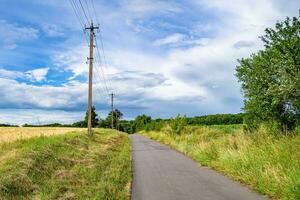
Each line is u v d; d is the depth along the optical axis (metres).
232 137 20.08
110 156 22.05
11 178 11.50
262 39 15.02
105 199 9.84
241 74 16.91
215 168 16.17
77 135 33.31
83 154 21.48
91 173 14.31
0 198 9.81
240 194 10.35
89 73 36.75
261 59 15.62
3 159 15.23
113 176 13.77
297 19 14.39
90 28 36.00
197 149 22.11
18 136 29.12
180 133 39.03
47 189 11.26
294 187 9.16
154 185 12.45
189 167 17.16
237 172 13.59
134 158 22.44
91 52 36.56
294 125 15.95
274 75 15.12
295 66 14.05
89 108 36.84
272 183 10.23
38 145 19.83
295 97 14.66
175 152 26.62
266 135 16.25
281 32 14.52
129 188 11.94
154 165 18.41
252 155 13.58
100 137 40.19
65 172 14.20
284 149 12.16
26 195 10.67
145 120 129.25
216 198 9.96
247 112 17.59
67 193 10.74
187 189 11.46
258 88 15.74
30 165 13.89
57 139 25.27
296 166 10.38
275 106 15.63
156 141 45.62
